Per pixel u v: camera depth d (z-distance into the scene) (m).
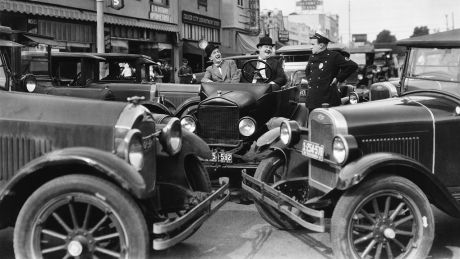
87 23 15.95
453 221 5.45
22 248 3.42
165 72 17.17
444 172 4.43
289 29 47.28
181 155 4.65
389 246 4.00
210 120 6.56
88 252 3.49
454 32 4.72
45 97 4.00
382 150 4.29
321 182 4.55
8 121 3.84
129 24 17.94
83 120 3.82
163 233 3.59
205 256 4.41
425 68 4.97
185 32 23.08
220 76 7.80
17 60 5.35
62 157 3.38
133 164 3.64
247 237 4.96
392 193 3.91
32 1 13.52
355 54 21.42
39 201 3.40
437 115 4.42
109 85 9.74
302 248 4.65
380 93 8.51
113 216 3.41
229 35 28.28
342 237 3.86
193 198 4.32
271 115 7.08
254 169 6.23
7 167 3.84
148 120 4.04
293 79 12.09
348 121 4.26
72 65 9.54
